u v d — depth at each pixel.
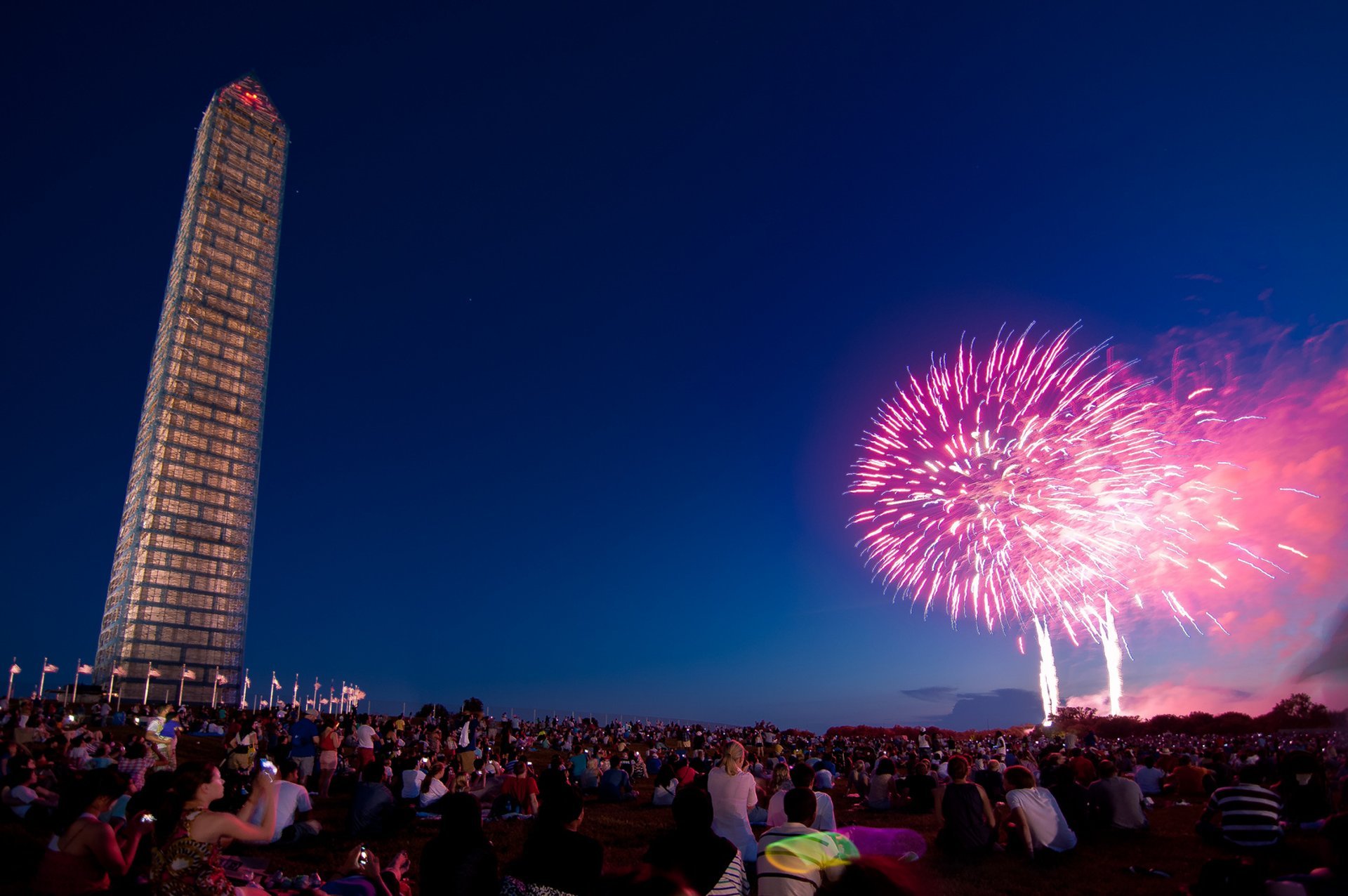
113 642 132.38
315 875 9.55
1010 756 31.02
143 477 143.38
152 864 7.33
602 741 49.75
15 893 10.46
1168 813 19.86
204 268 157.50
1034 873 12.40
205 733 43.56
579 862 6.46
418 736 41.41
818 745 50.50
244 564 146.00
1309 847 8.87
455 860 7.11
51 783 17.88
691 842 6.47
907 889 4.41
